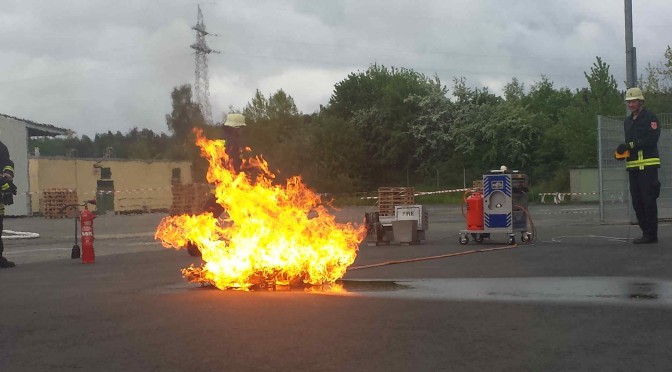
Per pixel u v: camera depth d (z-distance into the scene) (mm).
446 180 53594
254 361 4219
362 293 6531
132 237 16938
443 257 9594
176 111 54031
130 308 6023
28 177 38469
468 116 54031
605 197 16016
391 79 60906
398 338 4695
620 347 4367
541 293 6316
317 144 55594
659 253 9156
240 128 11062
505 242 11875
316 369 4031
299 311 5672
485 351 4340
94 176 44094
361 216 25250
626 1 16594
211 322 5328
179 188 31281
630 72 16547
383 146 55969
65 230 22562
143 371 4078
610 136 16156
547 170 50562
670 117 15828
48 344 4770
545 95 60719
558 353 4266
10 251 13086
